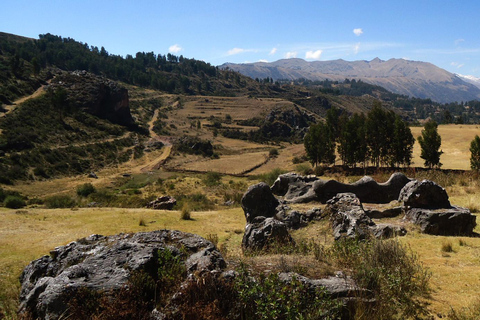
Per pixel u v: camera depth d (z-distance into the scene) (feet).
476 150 122.31
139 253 20.11
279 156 344.69
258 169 272.92
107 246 22.66
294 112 629.92
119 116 417.08
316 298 15.43
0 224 56.49
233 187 136.46
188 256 20.86
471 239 29.84
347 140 143.43
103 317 15.46
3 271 34.06
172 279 17.66
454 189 56.59
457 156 177.37
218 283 16.49
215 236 40.86
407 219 35.81
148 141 380.58
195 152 364.79
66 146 294.25
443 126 307.99
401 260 21.80
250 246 30.78
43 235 49.65
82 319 15.66
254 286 15.96
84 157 288.71
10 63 424.46
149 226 54.19
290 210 42.06
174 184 166.81
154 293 17.48
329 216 38.09
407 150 134.21
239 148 416.46
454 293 19.39
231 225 53.16
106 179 243.81
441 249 27.50
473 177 66.23
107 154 310.45
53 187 216.54
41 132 298.97
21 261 37.32
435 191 35.83
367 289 17.48
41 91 390.01
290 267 19.19
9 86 360.69
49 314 15.97
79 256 21.93
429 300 18.70
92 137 336.49
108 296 16.66
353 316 15.94
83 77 419.95
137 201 107.55
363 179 46.14
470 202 44.80
